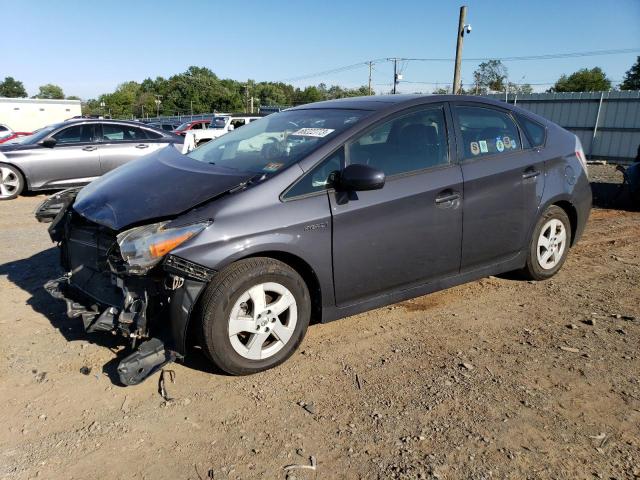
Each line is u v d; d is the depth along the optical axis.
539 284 4.92
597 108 20.39
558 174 4.72
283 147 3.75
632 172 8.82
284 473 2.50
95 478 2.47
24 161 9.70
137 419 2.91
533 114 4.82
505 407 3.00
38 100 52.38
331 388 3.20
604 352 3.63
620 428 2.82
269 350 3.37
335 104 4.30
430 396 3.11
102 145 10.45
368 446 2.68
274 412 2.96
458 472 2.50
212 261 3.08
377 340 3.82
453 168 4.01
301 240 3.35
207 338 3.12
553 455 2.61
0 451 2.65
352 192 3.54
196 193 3.29
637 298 4.61
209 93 104.06
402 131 3.88
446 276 4.14
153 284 3.12
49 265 5.43
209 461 2.58
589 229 7.21
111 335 3.83
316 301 3.61
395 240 3.73
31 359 3.52
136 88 127.19
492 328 4.02
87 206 3.52
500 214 4.30
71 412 2.97
